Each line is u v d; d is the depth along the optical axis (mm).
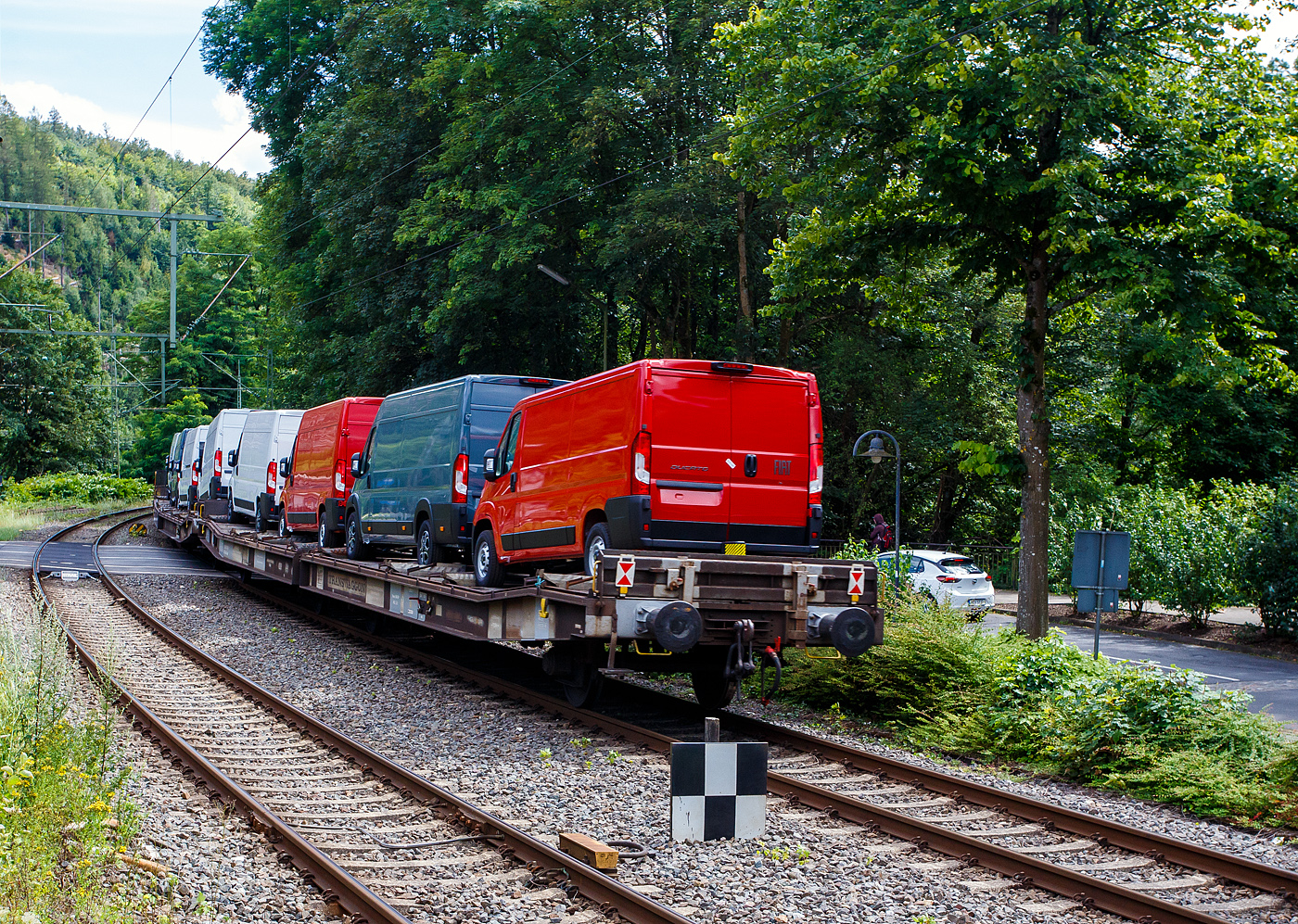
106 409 75562
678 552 10523
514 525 12922
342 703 12461
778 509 10891
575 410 11766
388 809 8312
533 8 28016
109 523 44594
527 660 16109
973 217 15586
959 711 11734
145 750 9719
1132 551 24062
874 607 11102
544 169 29297
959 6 14930
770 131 17234
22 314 68688
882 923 6172
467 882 6648
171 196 171500
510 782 9078
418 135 32438
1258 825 8453
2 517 39125
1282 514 20859
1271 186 15156
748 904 6359
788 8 18719
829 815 8289
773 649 10766
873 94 15375
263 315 77438
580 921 6074
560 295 31656
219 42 41031
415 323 33156
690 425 10578
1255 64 15852
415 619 14750
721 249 30844
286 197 40688
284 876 6672
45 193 154750
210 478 29422
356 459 18469
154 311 95000
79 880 5766
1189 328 15125
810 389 11164
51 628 10258
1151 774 9414
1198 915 6074
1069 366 30625
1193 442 33344
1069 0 14734
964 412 31547
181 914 5957
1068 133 14422
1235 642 20891
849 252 17656
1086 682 11039
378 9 33094
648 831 7676
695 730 11531
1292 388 18109
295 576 19719
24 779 6836
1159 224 15586
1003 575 34406
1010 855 7086
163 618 19375
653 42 29859
